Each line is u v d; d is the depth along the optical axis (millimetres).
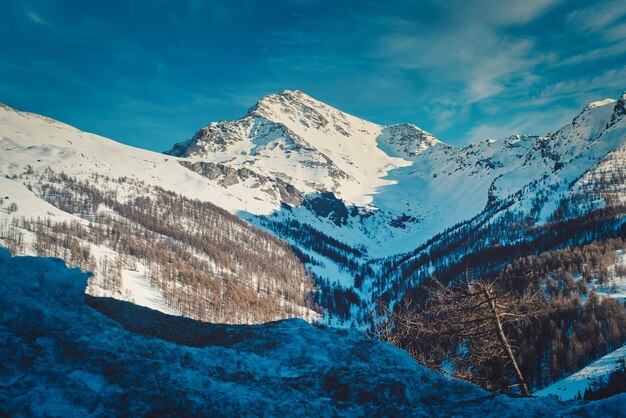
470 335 17547
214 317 158750
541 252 196500
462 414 10047
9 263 11133
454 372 17203
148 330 12484
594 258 135875
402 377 11172
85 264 152625
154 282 165500
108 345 9820
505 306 17797
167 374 9461
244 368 10969
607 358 72188
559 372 78438
